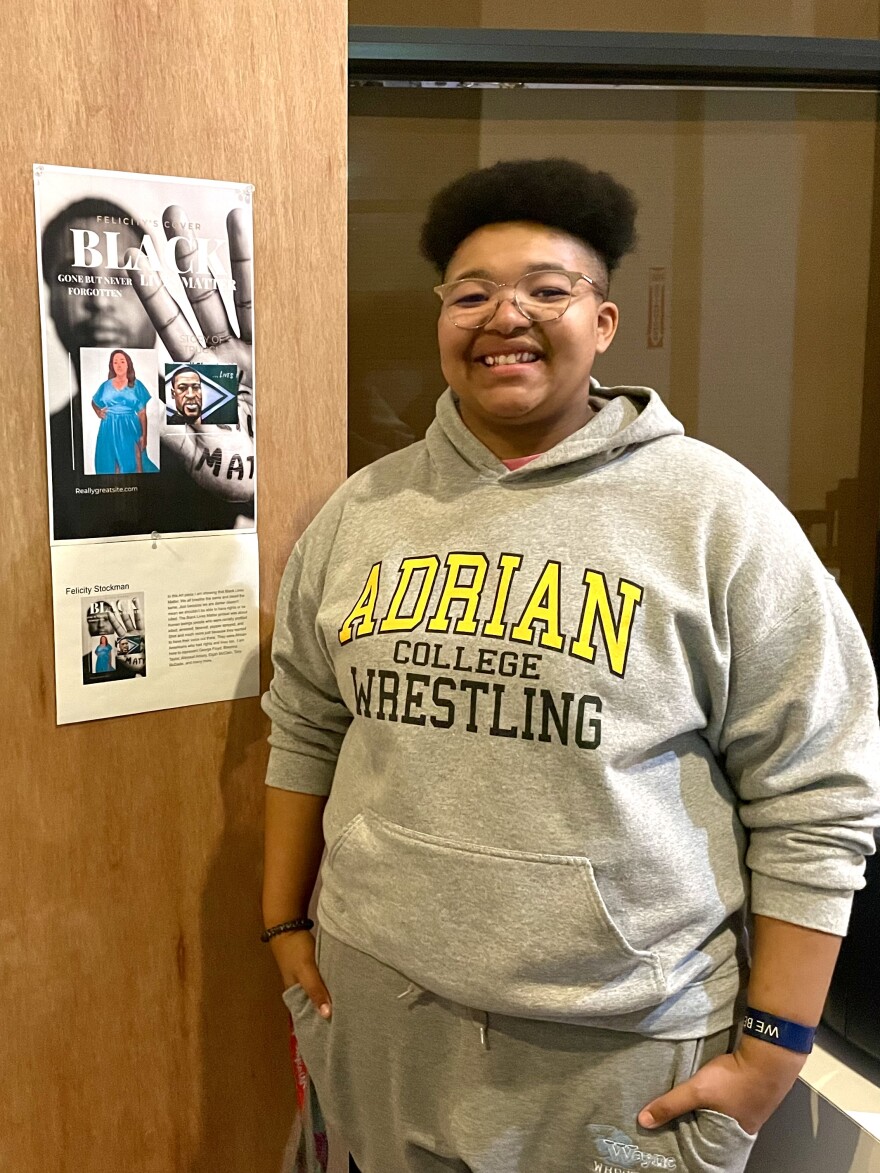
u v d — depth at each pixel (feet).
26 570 3.82
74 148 3.66
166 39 3.76
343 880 3.49
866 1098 4.12
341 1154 4.20
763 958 3.17
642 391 3.44
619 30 4.92
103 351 3.84
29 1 3.51
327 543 3.78
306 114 4.09
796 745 3.06
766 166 5.07
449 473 3.46
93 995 4.18
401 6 4.86
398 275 5.08
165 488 4.05
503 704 3.04
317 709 3.96
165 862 4.27
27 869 3.99
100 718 4.04
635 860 3.02
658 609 3.00
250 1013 4.57
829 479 5.32
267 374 4.20
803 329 5.21
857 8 5.02
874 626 5.04
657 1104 3.10
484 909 3.05
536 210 3.21
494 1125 3.20
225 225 3.99
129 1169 4.37
